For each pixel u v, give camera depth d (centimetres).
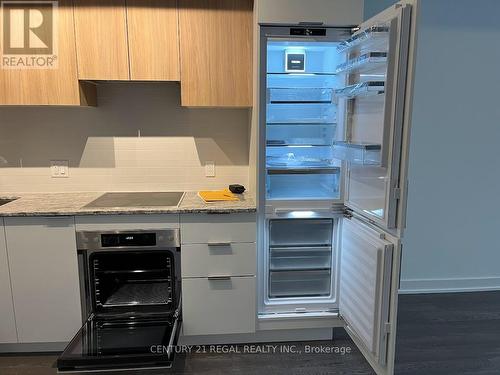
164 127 262
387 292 177
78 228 211
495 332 254
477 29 280
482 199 304
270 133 245
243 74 227
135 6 217
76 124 257
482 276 313
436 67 281
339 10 203
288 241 252
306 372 212
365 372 212
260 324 235
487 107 291
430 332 253
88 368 176
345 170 225
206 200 233
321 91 230
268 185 240
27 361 219
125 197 247
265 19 201
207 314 226
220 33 223
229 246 220
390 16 165
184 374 211
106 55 219
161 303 229
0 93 217
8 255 211
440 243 307
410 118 159
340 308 239
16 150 256
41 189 262
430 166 294
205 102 228
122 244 215
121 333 203
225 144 268
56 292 216
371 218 192
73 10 214
